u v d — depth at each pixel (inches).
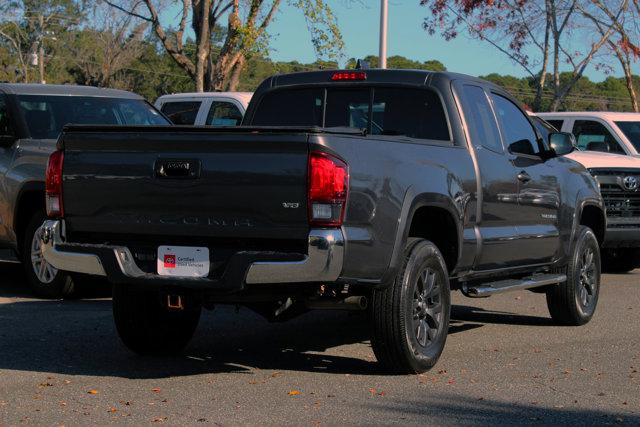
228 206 268.1
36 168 448.5
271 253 262.5
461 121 334.0
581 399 273.9
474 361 323.9
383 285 280.5
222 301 283.4
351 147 267.9
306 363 316.2
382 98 346.0
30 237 446.9
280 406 259.8
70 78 2775.6
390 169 280.8
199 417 248.2
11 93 476.1
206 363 315.6
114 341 349.7
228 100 631.8
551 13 1007.6
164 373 299.7
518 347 350.9
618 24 1015.6
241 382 288.0
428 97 338.6
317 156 259.4
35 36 2667.3
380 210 274.5
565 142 382.3
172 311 321.1
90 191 287.3
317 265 259.3
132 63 2667.3
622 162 560.4
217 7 936.9
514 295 486.9
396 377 296.7
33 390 275.4
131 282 278.5
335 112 354.6
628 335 378.9
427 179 297.9
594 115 631.8
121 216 283.4
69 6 2613.2
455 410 258.5
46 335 357.4
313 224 260.8
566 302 393.1
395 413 254.2
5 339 348.8
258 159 264.5
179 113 629.9
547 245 376.2
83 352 329.4
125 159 281.0
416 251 291.1
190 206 272.7
